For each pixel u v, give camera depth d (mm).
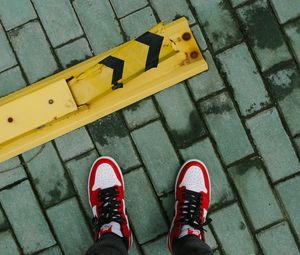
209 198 1645
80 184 1652
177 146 1647
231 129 1645
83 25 1647
